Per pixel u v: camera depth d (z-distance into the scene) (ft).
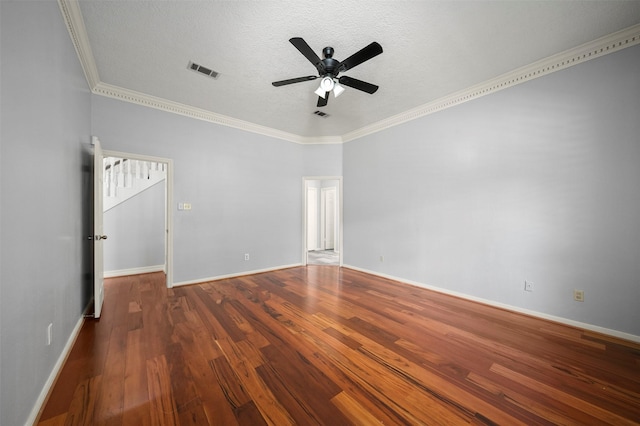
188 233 12.51
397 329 7.79
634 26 6.95
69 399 4.71
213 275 13.33
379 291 11.64
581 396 4.98
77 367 5.70
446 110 11.40
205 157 13.07
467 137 10.68
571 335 7.49
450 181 11.27
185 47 7.89
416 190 12.65
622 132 7.31
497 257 9.80
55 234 5.57
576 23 6.86
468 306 9.82
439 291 11.62
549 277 8.59
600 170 7.66
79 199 7.92
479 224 10.32
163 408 4.52
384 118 13.80
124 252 14.12
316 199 25.94
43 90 4.93
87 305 9.12
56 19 5.62
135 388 5.03
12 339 3.71
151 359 6.04
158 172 15.07
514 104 9.37
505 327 7.99
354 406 4.65
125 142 10.80
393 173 13.76
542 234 8.74
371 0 6.08
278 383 5.25
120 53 8.19
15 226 3.85
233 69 9.09
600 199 7.67
